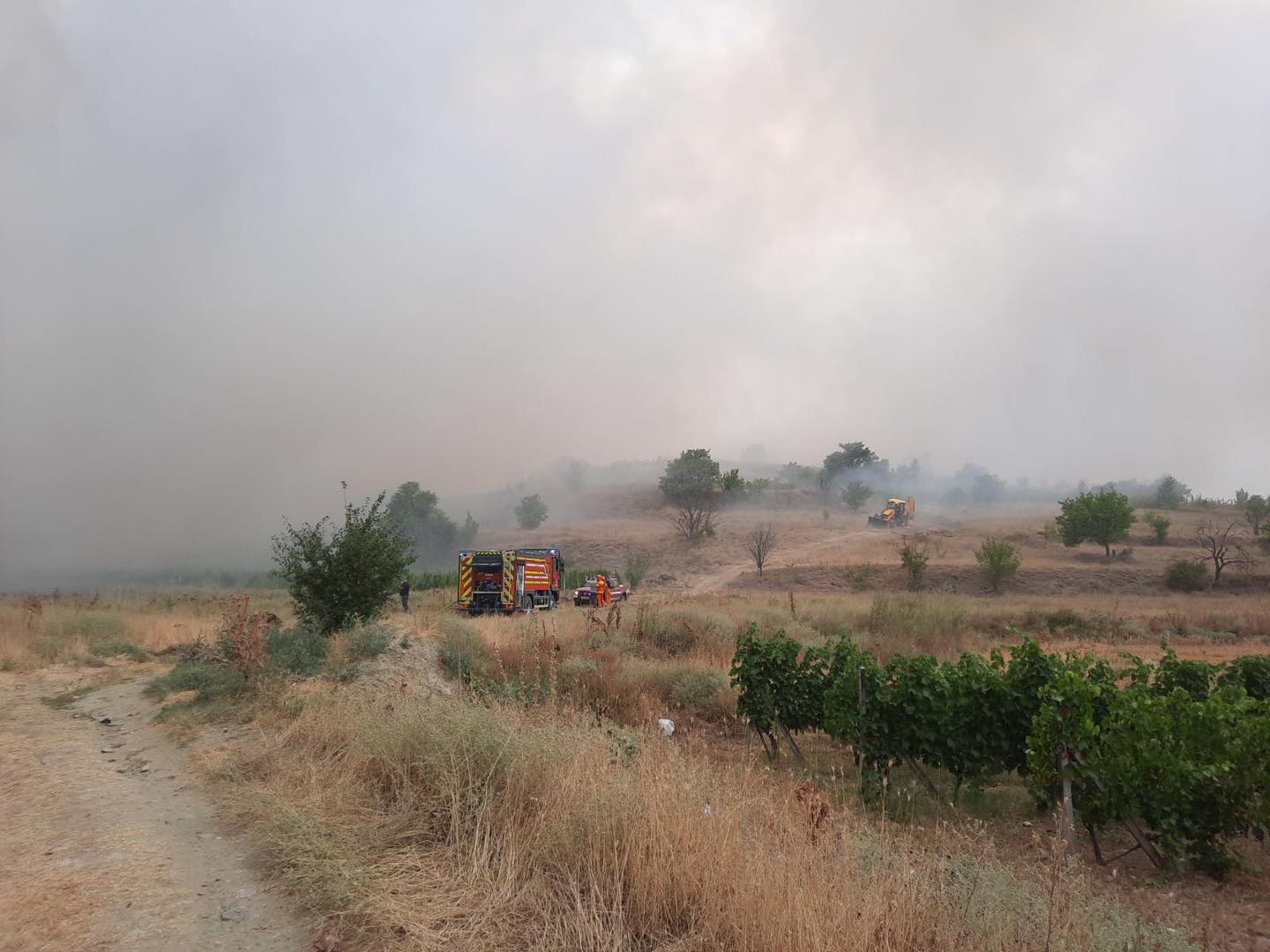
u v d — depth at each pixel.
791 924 3.71
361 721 7.20
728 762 10.64
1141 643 26.48
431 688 12.66
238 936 4.04
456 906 4.20
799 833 4.93
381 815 5.50
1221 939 5.09
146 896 4.54
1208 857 6.64
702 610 25.02
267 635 13.59
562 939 3.83
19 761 7.96
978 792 9.09
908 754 9.05
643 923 4.05
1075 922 4.30
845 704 9.42
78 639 18.58
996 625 29.08
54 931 4.04
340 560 16.06
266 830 5.45
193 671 12.37
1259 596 47.88
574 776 5.28
